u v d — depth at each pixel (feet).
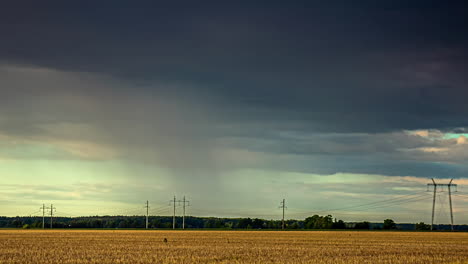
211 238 340.80
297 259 175.01
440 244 281.13
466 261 173.37
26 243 270.46
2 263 161.89
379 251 219.82
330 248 237.45
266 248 233.35
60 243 270.67
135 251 210.79
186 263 161.79
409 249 234.38
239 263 159.84
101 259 173.58
